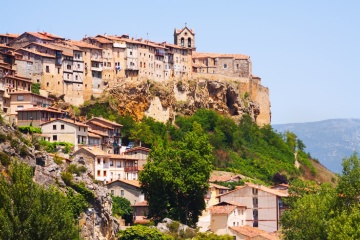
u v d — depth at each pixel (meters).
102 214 192.38
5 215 134.00
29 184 138.12
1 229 132.75
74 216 177.38
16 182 137.25
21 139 182.62
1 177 140.75
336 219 183.75
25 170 139.12
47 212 137.12
